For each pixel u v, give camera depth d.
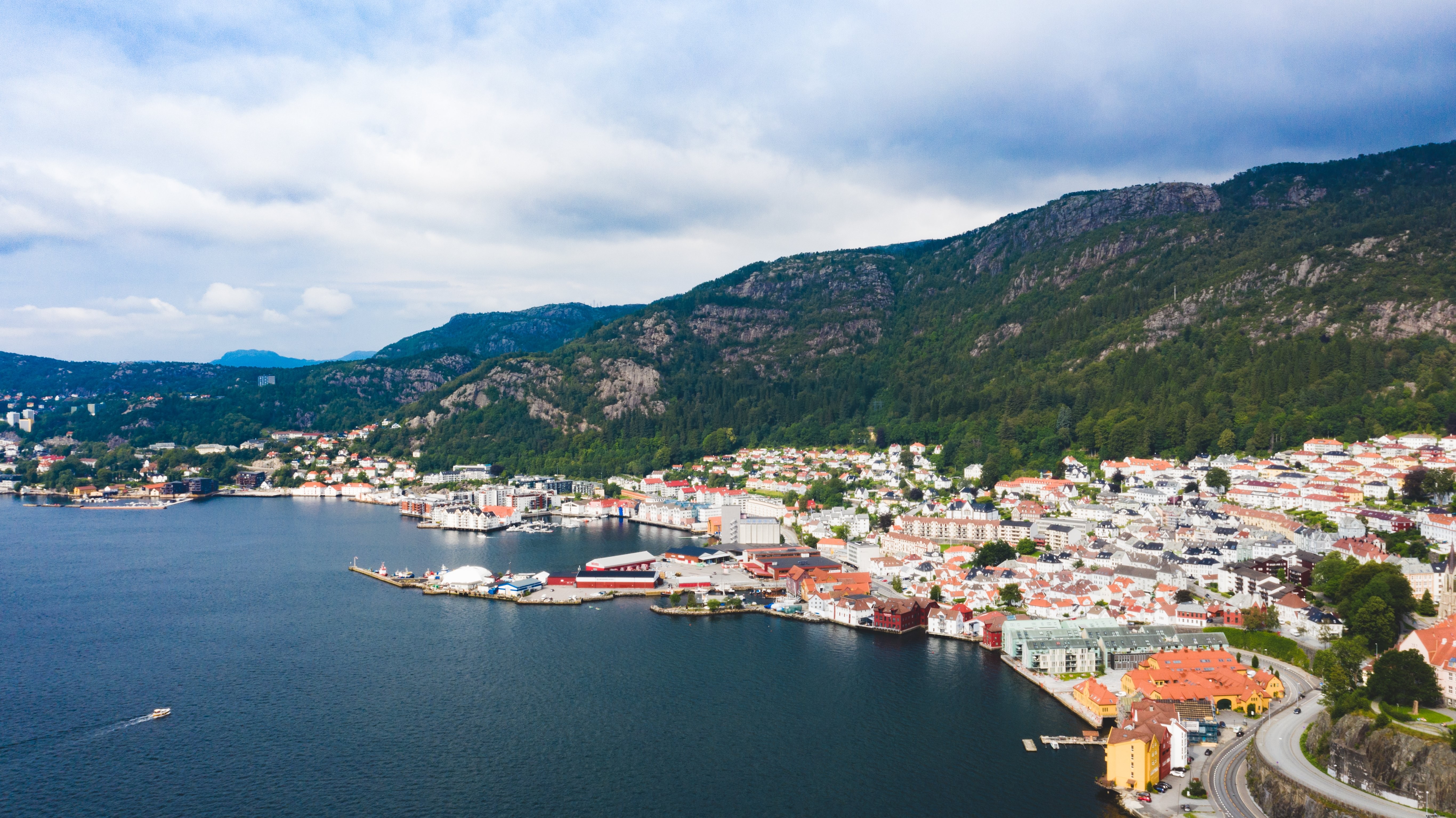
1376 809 168.12
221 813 194.62
